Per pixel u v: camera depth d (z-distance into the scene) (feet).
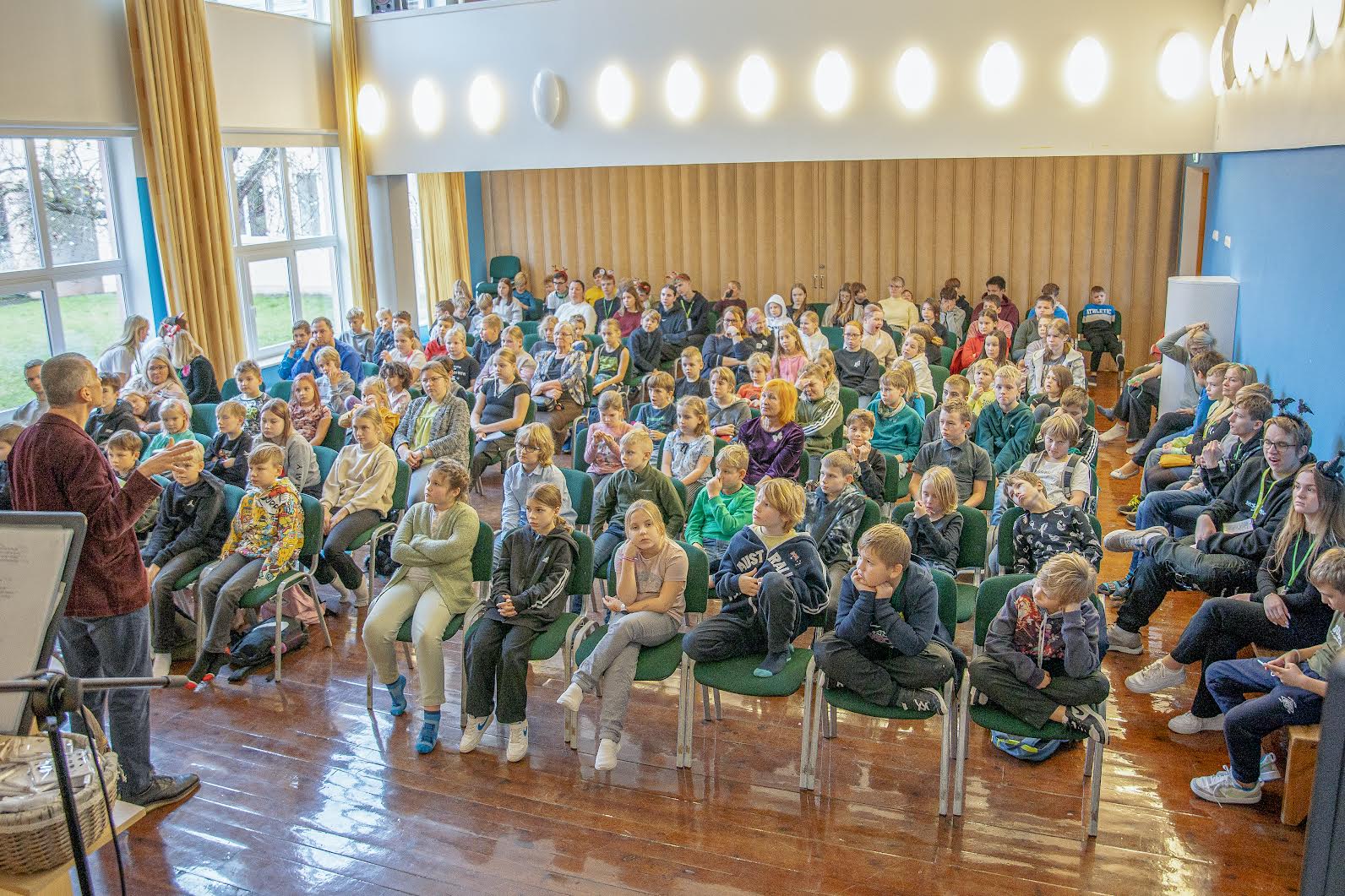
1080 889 10.41
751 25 27.20
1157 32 24.21
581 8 28.78
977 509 15.69
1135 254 35.55
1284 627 12.35
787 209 38.58
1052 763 12.81
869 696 11.59
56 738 5.60
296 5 31.86
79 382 11.09
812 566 12.68
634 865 10.95
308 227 33.60
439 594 13.82
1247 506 14.92
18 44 23.15
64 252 25.44
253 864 11.11
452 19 30.45
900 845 11.18
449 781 12.69
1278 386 19.65
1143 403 26.27
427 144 31.71
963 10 25.32
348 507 17.48
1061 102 25.11
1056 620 11.32
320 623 16.63
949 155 26.21
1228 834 11.32
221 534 15.99
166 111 26.22
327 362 24.04
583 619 13.60
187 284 27.22
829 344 29.40
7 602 6.82
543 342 28.25
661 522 13.20
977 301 37.29
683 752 12.79
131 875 10.93
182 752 13.47
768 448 18.19
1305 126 16.62
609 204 40.88
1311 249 17.38
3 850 6.43
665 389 20.39
